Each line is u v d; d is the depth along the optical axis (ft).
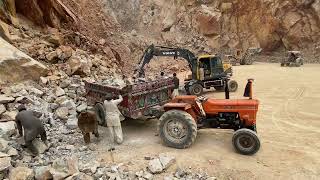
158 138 28.81
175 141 26.18
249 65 103.09
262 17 122.42
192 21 125.39
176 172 22.65
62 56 47.09
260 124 33.68
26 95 34.01
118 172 22.56
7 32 43.78
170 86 32.71
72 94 38.17
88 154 25.34
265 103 43.55
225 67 57.77
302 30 119.03
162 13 129.90
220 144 27.22
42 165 23.07
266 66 97.45
